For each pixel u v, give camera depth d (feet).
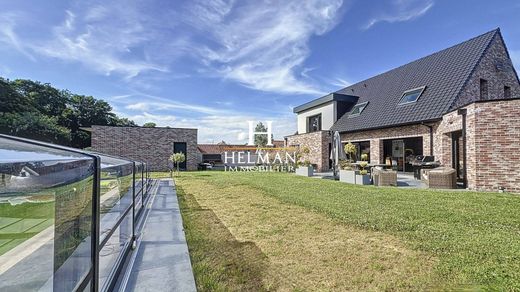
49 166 6.40
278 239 14.74
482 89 46.96
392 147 56.65
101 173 9.84
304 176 52.31
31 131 87.81
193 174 61.98
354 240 14.28
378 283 9.87
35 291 6.44
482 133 30.25
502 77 49.57
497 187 29.32
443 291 9.14
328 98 73.20
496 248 12.41
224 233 15.94
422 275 10.26
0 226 6.36
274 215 19.98
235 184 39.50
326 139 67.87
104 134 74.13
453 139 39.58
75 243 7.19
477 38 51.65
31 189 6.25
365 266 11.23
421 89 52.70
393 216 18.58
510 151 28.71
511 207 20.80
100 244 9.45
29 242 6.47
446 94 45.96
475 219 17.48
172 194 31.32
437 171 33.55
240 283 10.08
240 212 21.30
